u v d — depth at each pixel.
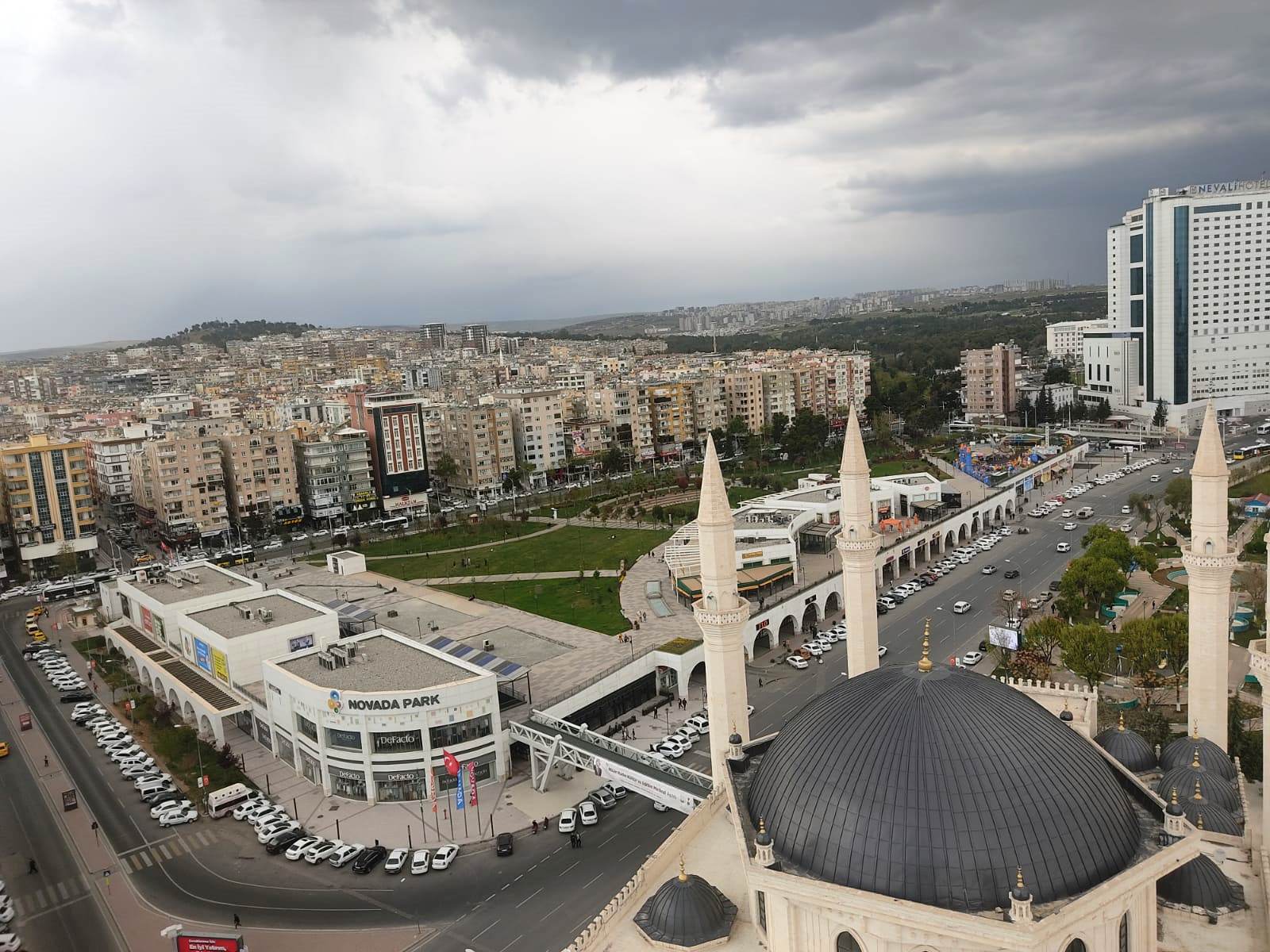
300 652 134.12
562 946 83.25
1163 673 128.75
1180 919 55.84
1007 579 190.00
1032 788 44.22
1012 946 39.22
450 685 113.06
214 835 107.56
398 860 98.00
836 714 50.69
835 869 44.94
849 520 80.56
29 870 101.81
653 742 126.75
